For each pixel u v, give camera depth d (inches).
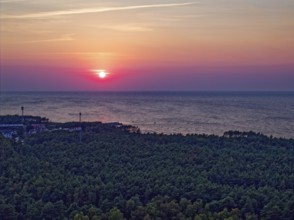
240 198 3100.4
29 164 3880.4
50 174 3592.5
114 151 4589.1
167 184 3314.5
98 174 3666.3
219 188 3284.9
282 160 4352.9
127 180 3442.4
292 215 2898.6
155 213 2866.6
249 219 2832.2
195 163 4197.8
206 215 2844.5
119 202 3024.1
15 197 3073.3
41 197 3154.5
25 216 2913.4
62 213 2933.1
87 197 3139.8
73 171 3816.4
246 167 3988.7
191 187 3284.9
